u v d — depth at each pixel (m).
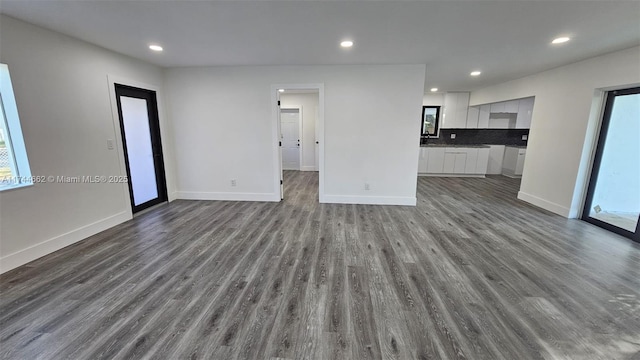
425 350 1.62
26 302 2.02
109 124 3.47
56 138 2.83
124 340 1.68
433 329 1.79
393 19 2.42
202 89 4.52
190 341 1.68
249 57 3.78
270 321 1.85
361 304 2.04
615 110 3.49
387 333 1.76
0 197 2.38
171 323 1.83
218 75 4.45
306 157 8.27
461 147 7.12
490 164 7.65
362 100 4.32
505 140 7.70
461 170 7.25
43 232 2.74
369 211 4.26
